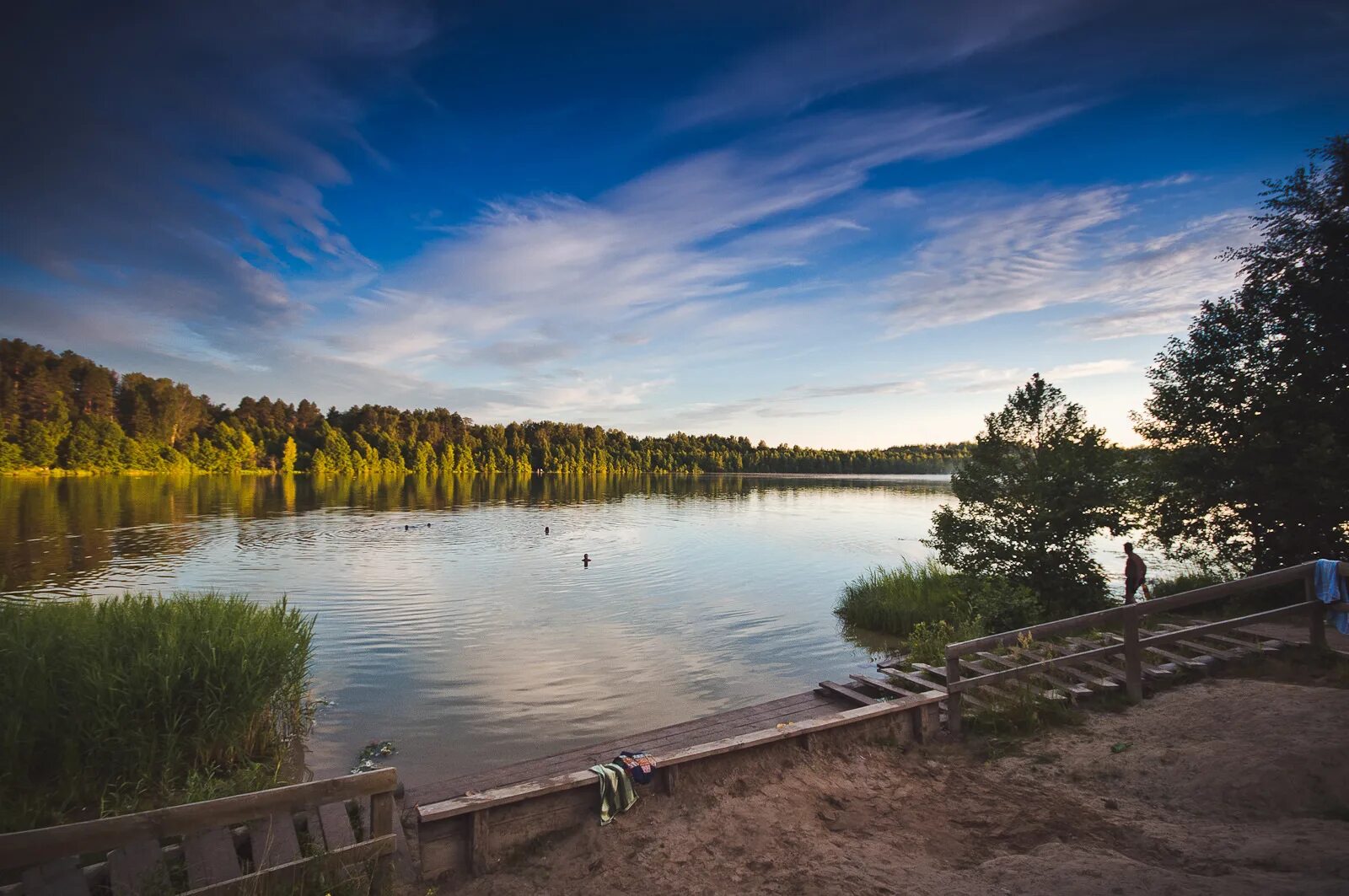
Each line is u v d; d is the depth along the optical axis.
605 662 15.58
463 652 16.28
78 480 89.19
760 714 10.84
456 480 134.38
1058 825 5.82
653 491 106.31
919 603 19.39
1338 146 14.87
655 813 6.34
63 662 9.31
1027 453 18.58
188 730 9.29
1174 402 17.03
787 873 5.25
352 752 10.41
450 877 5.68
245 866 5.38
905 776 7.18
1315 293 14.86
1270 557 15.56
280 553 31.77
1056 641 11.55
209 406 158.38
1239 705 7.60
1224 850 5.04
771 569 30.33
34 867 4.61
